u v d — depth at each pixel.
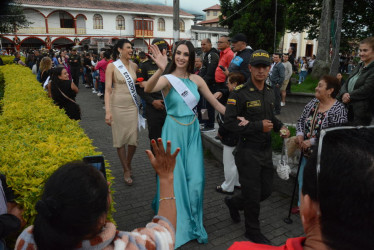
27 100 5.04
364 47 3.71
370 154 0.66
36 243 1.05
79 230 1.00
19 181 2.01
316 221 0.74
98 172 1.11
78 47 33.91
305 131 3.27
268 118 3.01
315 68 13.23
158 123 4.22
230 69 5.28
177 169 3.04
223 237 3.21
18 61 17.23
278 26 18.53
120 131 4.46
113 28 45.03
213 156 5.69
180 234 2.94
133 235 1.16
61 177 1.03
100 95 12.63
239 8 22.08
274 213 3.71
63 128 3.44
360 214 0.64
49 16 41.22
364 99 3.73
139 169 5.18
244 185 2.97
